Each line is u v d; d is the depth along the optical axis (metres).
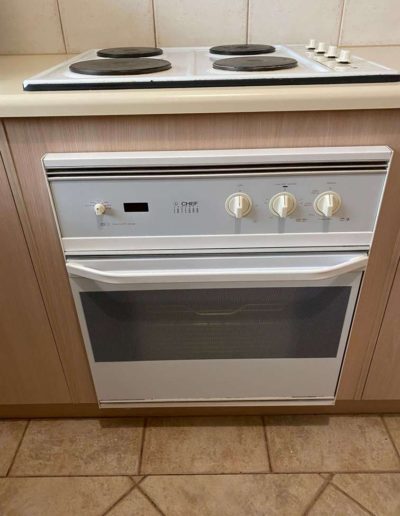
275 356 0.97
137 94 0.64
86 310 0.87
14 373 1.01
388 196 0.73
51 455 1.10
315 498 1.00
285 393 1.04
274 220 0.74
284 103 0.64
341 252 0.80
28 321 0.91
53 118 0.67
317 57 0.87
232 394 1.04
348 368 0.99
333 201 0.72
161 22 1.09
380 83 0.66
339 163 0.69
